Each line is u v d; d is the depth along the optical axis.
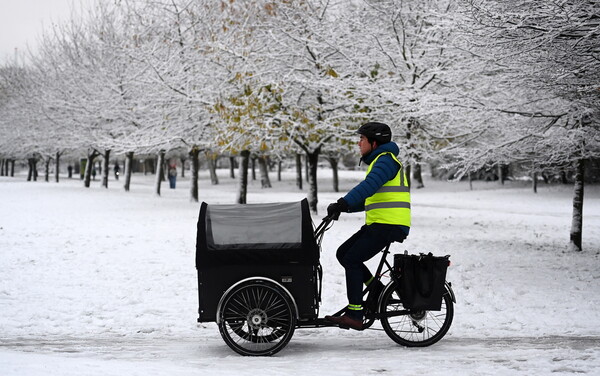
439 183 127.56
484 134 36.12
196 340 15.45
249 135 50.47
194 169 71.62
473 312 19.08
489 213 63.28
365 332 16.16
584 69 22.42
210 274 13.00
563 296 21.42
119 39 71.94
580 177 34.91
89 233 39.31
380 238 13.04
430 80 44.56
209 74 53.81
